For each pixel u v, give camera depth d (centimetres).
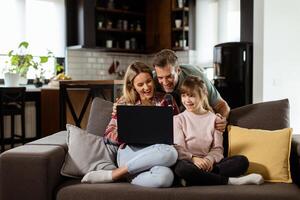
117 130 206
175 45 623
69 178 206
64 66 579
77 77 591
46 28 558
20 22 534
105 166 206
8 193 185
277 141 203
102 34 627
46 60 530
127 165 194
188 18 613
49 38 561
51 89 468
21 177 184
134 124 201
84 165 204
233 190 178
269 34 484
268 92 485
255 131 214
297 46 487
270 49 484
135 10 656
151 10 647
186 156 202
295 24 486
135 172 195
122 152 210
